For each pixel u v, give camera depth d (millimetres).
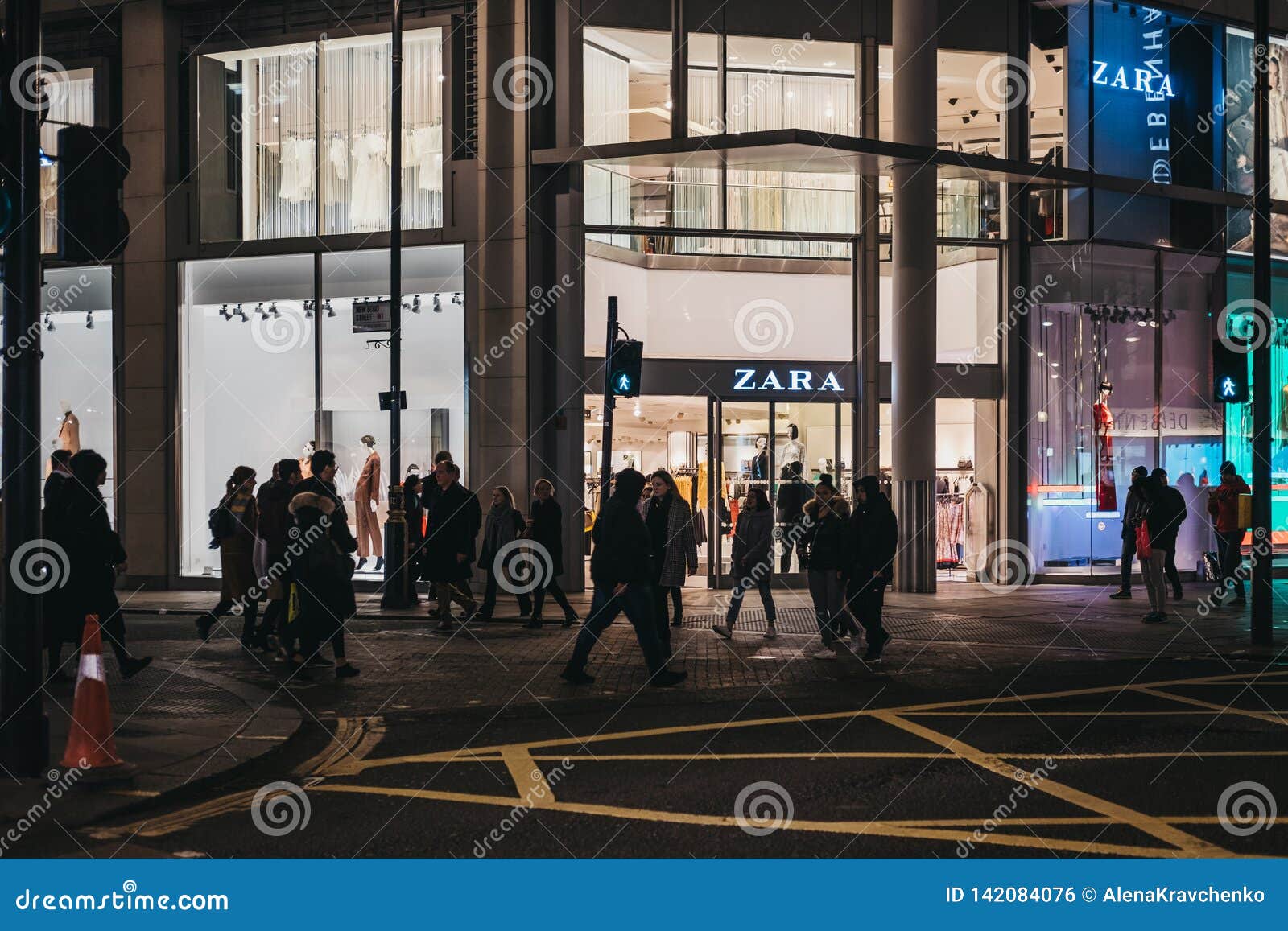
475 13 20594
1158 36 23250
